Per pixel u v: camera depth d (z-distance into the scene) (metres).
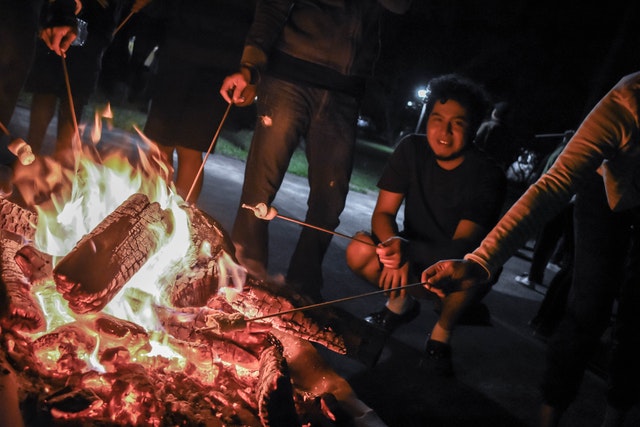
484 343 4.05
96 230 2.03
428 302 4.50
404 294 3.59
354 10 3.41
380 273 3.46
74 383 1.81
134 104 10.41
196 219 2.42
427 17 18.67
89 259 1.91
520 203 2.03
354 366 3.25
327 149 3.57
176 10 3.62
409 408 2.96
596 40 15.30
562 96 15.80
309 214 3.66
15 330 1.89
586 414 3.35
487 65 17.34
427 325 4.06
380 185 3.53
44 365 1.88
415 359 3.50
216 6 3.60
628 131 2.01
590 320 2.62
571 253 4.51
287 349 2.51
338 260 4.98
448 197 3.39
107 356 1.87
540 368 3.84
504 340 4.20
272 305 2.46
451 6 18.14
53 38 2.86
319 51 3.42
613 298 2.61
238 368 2.19
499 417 3.07
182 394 1.97
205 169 7.01
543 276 6.12
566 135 6.71
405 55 19.61
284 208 6.26
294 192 7.32
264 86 3.50
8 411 1.66
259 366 2.07
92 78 4.37
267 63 3.41
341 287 4.38
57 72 4.25
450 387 3.28
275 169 3.53
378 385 3.11
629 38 5.81
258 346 2.14
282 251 4.74
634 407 3.50
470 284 1.99
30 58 3.39
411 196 3.48
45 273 2.12
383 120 27.14
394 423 2.80
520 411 3.18
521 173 14.55
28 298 1.95
